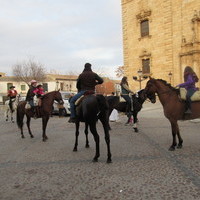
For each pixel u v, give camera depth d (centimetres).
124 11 3353
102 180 510
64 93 2133
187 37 2683
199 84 2616
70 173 561
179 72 2789
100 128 1220
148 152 718
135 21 3238
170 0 2803
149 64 3116
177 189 451
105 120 629
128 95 1116
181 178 504
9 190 476
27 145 881
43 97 959
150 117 1606
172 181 490
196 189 448
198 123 1255
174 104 731
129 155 693
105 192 452
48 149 805
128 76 3391
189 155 672
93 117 614
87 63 696
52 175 552
